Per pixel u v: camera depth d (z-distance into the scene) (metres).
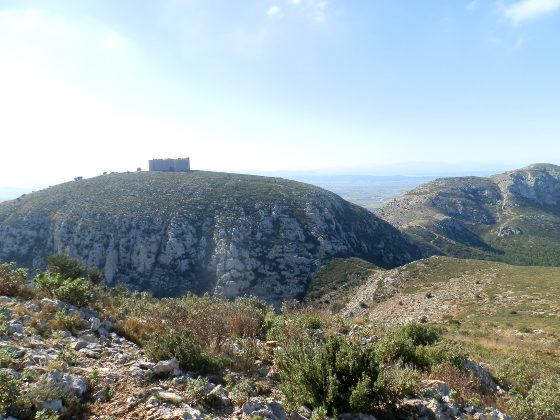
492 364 12.98
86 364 6.47
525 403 8.12
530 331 28.09
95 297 12.17
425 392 7.56
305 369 6.51
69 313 9.10
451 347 10.52
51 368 5.71
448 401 7.55
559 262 124.88
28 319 7.97
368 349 7.02
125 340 8.58
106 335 8.60
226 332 9.66
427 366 10.00
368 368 6.59
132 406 5.18
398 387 7.01
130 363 6.76
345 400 6.17
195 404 5.56
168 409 5.19
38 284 10.83
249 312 12.92
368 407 6.25
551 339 24.53
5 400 4.36
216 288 75.31
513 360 12.45
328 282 76.62
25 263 79.38
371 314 54.28
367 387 6.18
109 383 5.81
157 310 11.84
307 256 85.50
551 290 44.28
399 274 66.75
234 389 6.12
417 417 6.75
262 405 5.88
